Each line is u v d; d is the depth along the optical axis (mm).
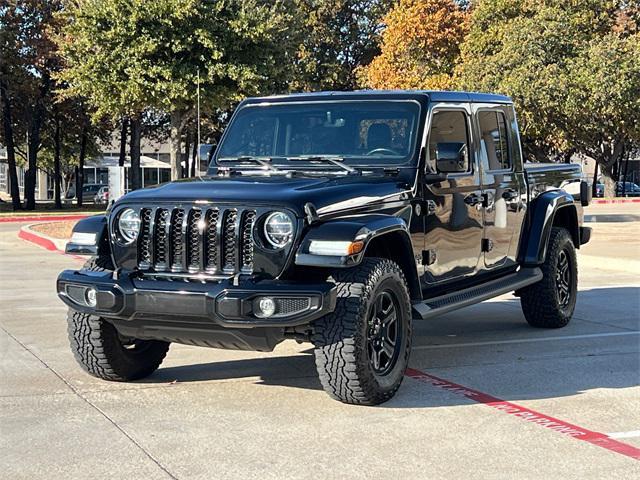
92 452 4758
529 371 6816
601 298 10742
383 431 5160
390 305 5750
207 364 7039
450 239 6793
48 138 49000
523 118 34250
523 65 33906
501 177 7648
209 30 22156
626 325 8906
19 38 39094
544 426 5305
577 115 34031
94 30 21891
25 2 39062
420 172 6375
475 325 8930
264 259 5281
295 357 7309
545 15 34531
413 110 6547
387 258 6148
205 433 5117
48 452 4754
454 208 6820
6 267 14398
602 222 24906
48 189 75500
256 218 5305
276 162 6703
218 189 5602
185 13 21531
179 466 4527
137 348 6352
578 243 9094
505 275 7961
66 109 43219
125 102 22328
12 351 7488
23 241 19922
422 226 6371
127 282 5500
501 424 5336
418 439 5012
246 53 23094
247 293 5145
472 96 7305
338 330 5359
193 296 5227
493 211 7496
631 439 5059
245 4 22922
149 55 22031
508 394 6090
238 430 5180
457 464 4574
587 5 37594
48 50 38406
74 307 5727
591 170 73500
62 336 8188
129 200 5676
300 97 6973
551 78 33031
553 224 9023
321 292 5133
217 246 5352
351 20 53656
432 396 6004
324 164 6531
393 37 42156
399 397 5965
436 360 7203
